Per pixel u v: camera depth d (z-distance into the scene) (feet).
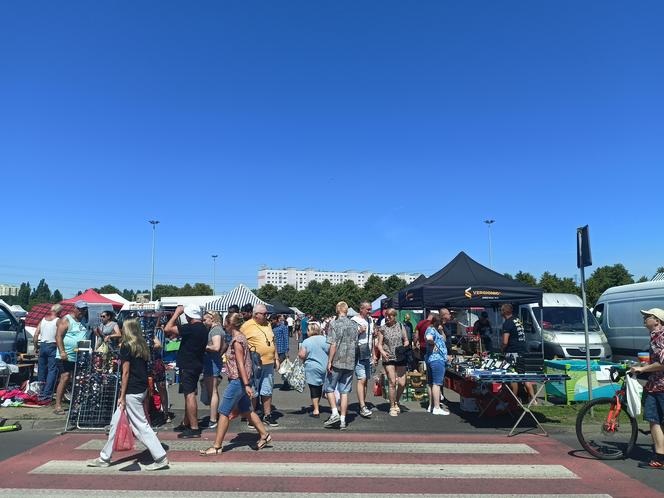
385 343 30.09
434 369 30.27
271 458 20.94
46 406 30.78
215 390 26.78
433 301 35.53
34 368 39.78
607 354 47.42
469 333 57.21
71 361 29.14
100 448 22.61
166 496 16.51
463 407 30.81
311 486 17.57
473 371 26.45
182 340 24.77
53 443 23.57
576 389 32.40
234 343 21.65
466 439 24.48
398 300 43.60
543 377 25.16
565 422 27.40
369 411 29.27
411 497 16.57
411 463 20.36
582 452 22.12
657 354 19.62
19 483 17.79
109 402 26.58
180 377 24.71
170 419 28.58
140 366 19.75
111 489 17.16
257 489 17.24
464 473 19.15
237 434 25.29
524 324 51.42
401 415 29.99
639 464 20.29
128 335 19.75
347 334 26.78
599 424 25.86
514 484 17.93
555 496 16.72
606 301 55.31
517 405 28.60
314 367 29.17
